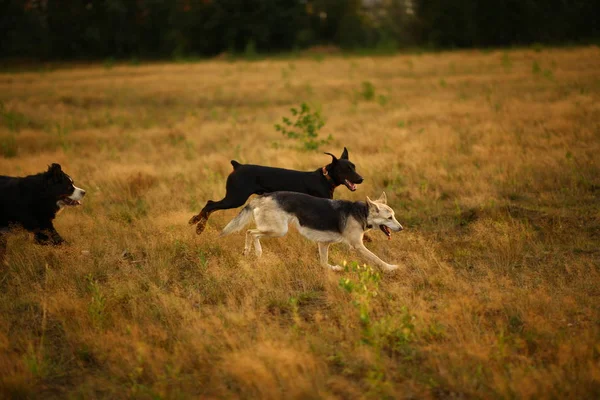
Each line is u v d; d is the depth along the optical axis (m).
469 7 72.56
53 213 11.02
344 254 10.73
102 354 7.19
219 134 21.48
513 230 10.98
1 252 10.46
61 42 86.31
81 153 19.19
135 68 57.97
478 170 14.95
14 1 87.50
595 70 33.56
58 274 9.66
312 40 84.44
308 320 8.10
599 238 10.60
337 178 12.05
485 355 6.65
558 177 13.80
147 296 8.80
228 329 7.62
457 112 22.69
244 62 61.94
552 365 6.46
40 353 7.15
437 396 6.20
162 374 6.74
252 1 81.50
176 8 84.06
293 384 6.18
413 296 8.55
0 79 47.75
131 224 12.27
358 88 33.06
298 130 21.52
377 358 6.68
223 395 6.23
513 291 8.55
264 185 11.77
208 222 12.23
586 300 8.12
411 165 15.63
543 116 20.47
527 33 70.69
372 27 89.62
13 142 20.27
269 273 9.40
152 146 19.95
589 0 68.50
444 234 11.51
